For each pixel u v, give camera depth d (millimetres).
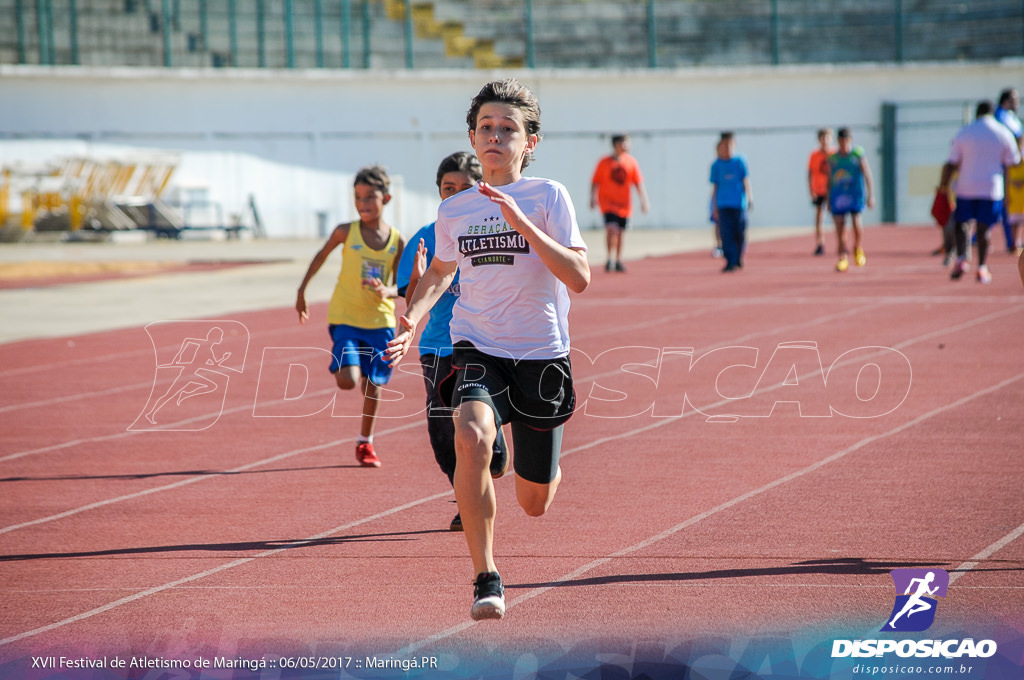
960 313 29938
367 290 16641
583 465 16266
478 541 9531
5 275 51344
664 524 13125
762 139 84062
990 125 35625
